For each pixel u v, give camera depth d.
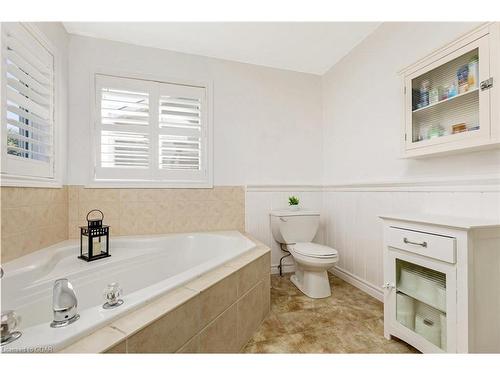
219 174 2.69
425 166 1.74
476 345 1.14
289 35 2.30
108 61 2.34
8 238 1.48
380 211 2.13
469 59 1.33
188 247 2.34
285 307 1.97
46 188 1.87
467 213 1.47
